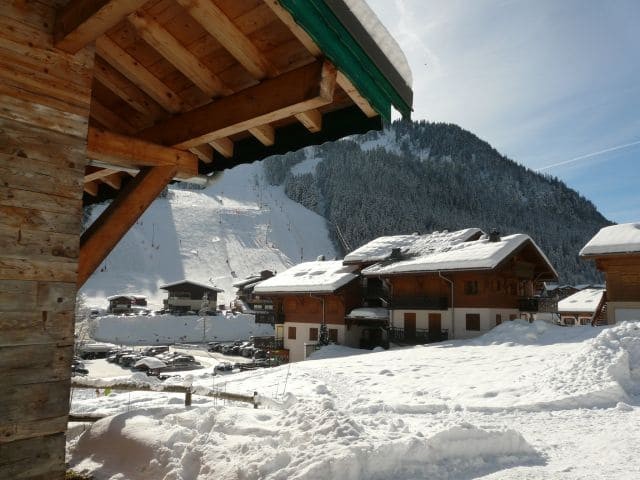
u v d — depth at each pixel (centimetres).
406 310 3412
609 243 2628
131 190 417
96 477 491
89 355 5003
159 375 3878
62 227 296
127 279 10988
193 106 439
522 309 3275
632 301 2605
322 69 316
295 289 3900
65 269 295
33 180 287
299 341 4016
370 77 325
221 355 5425
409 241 3938
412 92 366
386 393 1441
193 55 373
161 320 6975
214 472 464
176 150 444
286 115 355
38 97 294
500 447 695
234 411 655
